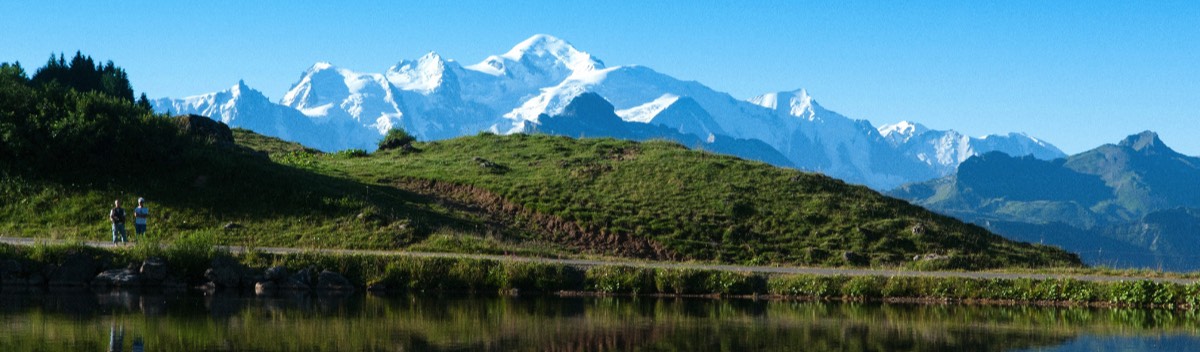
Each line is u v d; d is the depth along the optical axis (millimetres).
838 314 44281
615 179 73438
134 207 60969
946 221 70688
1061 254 67875
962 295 49219
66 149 64312
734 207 68062
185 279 49531
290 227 59531
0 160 63719
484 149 85000
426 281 50281
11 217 59219
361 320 40531
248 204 62219
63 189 62219
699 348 35906
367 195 65375
